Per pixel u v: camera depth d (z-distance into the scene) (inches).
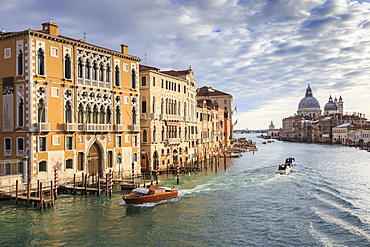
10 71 1327.5
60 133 1378.0
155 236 929.5
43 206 1137.4
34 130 1277.1
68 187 1337.4
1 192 1175.6
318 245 863.1
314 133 7485.2
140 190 1283.2
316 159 3068.4
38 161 1293.1
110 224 1019.9
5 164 1304.1
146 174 1911.9
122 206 1200.2
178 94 2265.0
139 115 1836.9
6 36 1315.2
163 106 2063.2
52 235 922.1
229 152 3545.8
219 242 891.4
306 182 1729.8
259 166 2479.1
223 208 1206.9
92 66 1533.0
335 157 3297.2
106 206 1195.9
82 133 1469.0
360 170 2229.3
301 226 1006.4
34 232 938.1
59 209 1143.0
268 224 1029.2
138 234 943.0
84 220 1047.0
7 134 1333.7
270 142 7288.4
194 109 2605.8
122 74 1695.4
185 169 2094.0
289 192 1469.0
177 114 2245.3
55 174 1263.5
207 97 4239.7
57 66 1376.7
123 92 1694.1
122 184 1444.4
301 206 1226.6
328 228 984.9
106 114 1601.9
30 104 1275.8
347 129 5959.6
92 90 1520.7
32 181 1268.5
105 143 1587.1
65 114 1407.5
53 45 1362.0
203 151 2842.0
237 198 1354.6
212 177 1876.2
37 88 1299.2
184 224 1030.4
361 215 1099.9
